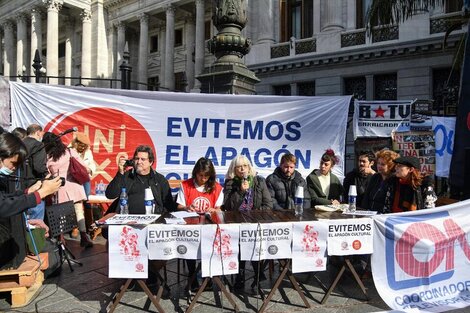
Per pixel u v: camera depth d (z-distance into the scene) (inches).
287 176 212.5
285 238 154.2
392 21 370.0
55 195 237.9
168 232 144.5
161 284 150.9
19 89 265.9
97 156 272.5
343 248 159.8
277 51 932.0
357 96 848.3
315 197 221.8
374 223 164.2
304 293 174.6
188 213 167.5
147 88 1515.7
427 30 741.3
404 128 348.2
